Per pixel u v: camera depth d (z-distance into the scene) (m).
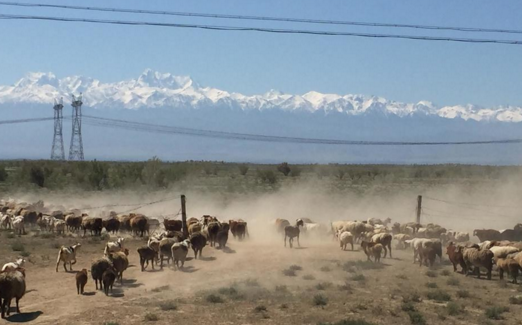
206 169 117.12
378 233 37.47
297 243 42.25
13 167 124.88
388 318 21.92
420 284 28.09
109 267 26.55
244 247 40.00
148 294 25.66
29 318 21.69
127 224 45.84
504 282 28.41
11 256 34.25
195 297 25.09
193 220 45.34
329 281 28.72
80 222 45.84
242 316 22.09
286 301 24.41
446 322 21.55
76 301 24.25
